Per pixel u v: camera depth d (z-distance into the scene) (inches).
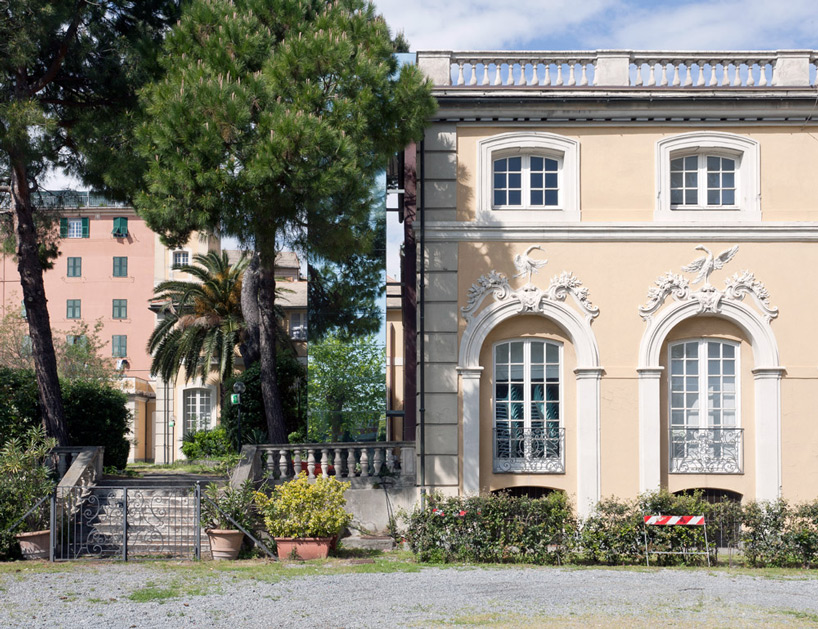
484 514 582.2
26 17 681.6
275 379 832.9
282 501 598.9
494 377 697.0
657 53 713.0
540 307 688.4
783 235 689.6
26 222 775.7
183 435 1711.4
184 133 618.5
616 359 686.5
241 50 652.1
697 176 708.0
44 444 655.1
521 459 687.7
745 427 689.6
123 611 414.3
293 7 681.0
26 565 555.2
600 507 593.9
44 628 379.6
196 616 403.9
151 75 717.3
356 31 666.8
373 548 645.9
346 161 620.4
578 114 696.4
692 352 699.4
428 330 689.6
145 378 2145.7
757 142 698.2
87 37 749.3
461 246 694.5
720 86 709.9
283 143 603.2
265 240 658.2
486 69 717.3
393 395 1196.5
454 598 449.1
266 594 458.0
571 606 430.6
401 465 698.8
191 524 648.4
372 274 816.9
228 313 1434.5
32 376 821.9
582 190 698.2
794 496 676.1
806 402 683.4
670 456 687.7
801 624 393.4
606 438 681.6
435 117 698.2
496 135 700.0
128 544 622.5
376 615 406.9
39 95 775.1
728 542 589.3
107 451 922.7
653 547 579.2
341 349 810.2
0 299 2138.3
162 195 631.8
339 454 700.7
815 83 710.5
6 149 699.4
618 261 692.7
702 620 399.5
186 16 677.9
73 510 631.2
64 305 2167.8
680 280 689.0
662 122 698.8
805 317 688.4
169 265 2165.4
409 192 783.1
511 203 706.8
